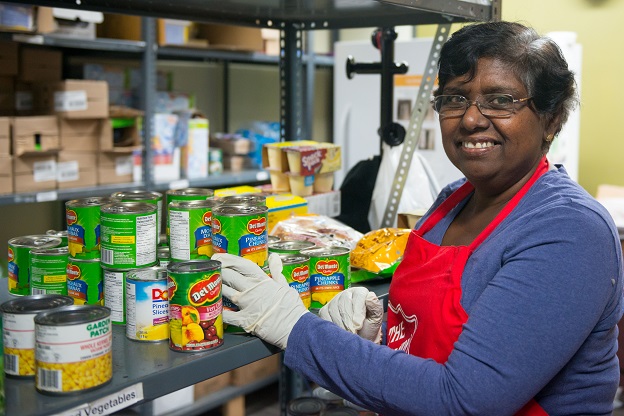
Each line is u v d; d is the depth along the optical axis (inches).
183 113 143.9
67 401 38.7
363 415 77.0
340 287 56.6
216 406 141.9
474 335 43.8
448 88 49.8
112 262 49.9
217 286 46.1
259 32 150.8
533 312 43.1
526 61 47.0
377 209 88.7
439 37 77.7
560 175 50.6
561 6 176.4
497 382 42.7
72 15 117.3
